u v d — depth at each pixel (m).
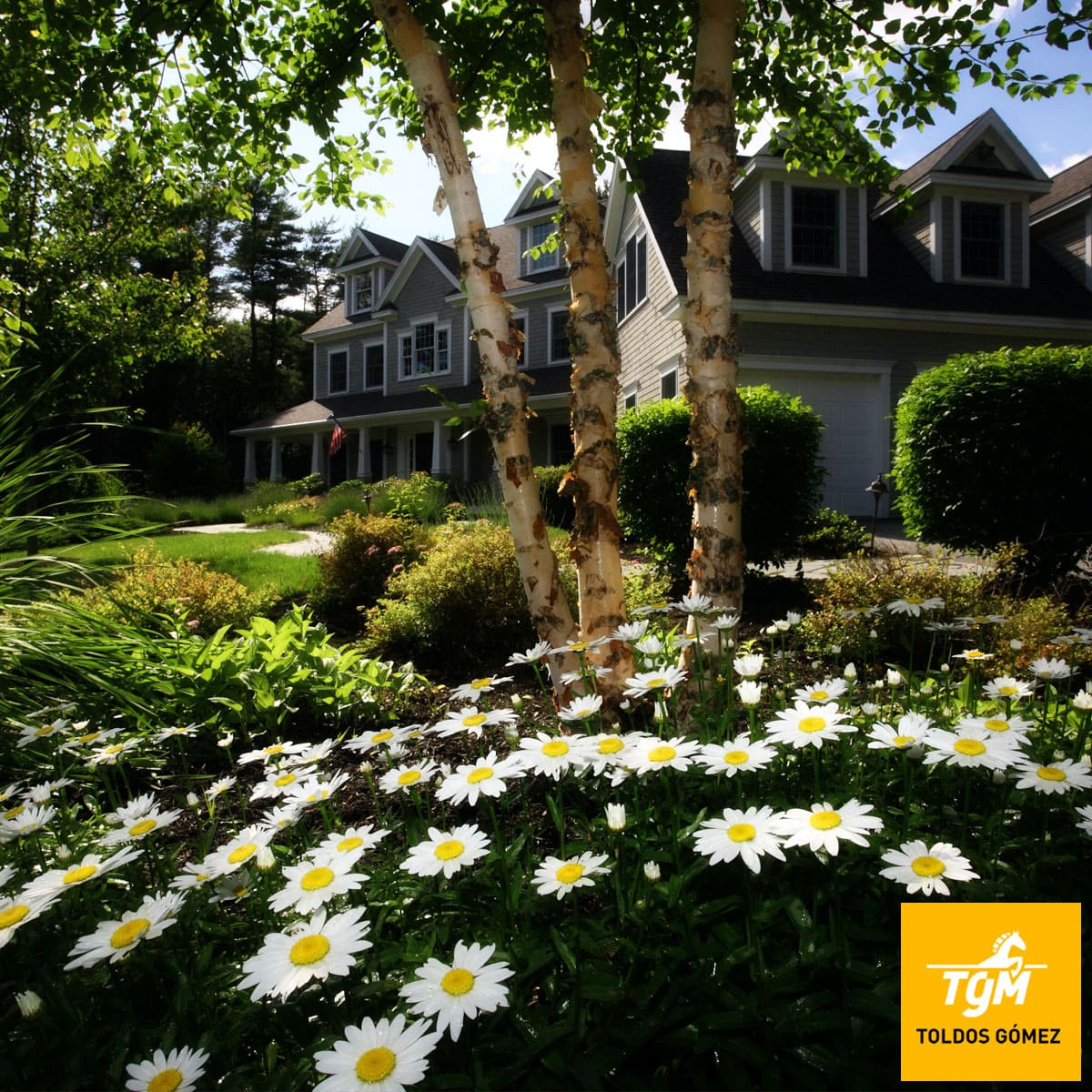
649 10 3.29
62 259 11.98
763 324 10.93
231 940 1.34
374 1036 0.90
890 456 11.30
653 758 1.30
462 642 4.64
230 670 2.95
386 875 1.41
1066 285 12.60
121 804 2.39
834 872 1.17
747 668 1.65
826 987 1.16
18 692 2.62
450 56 3.40
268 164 3.87
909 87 3.29
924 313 11.09
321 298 40.59
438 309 20.42
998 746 1.24
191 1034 1.11
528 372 18.84
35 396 3.61
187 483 20.52
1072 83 3.02
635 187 4.20
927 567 3.82
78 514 3.40
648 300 12.92
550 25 2.31
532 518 2.25
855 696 2.16
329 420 21.33
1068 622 3.38
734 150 2.25
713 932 1.21
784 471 5.96
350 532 6.38
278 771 1.80
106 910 1.45
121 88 3.37
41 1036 1.14
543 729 2.27
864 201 11.83
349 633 5.56
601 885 1.38
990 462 5.34
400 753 1.74
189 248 14.88
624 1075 1.06
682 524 6.34
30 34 3.03
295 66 3.54
